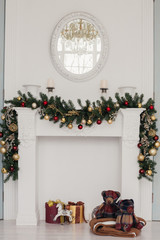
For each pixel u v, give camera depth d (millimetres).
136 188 3113
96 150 3363
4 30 3316
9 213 3289
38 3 3334
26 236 2717
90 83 3354
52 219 3141
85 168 3363
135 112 3070
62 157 3363
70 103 3043
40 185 3348
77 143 3365
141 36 3342
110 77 3352
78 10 3355
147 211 3297
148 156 3297
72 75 3348
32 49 3334
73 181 3363
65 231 2883
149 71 3326
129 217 2789
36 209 3191
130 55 3348
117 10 3354
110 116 3021
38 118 3109
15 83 3305
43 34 3340
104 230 2787
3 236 2705
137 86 3338
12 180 3279
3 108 3088
